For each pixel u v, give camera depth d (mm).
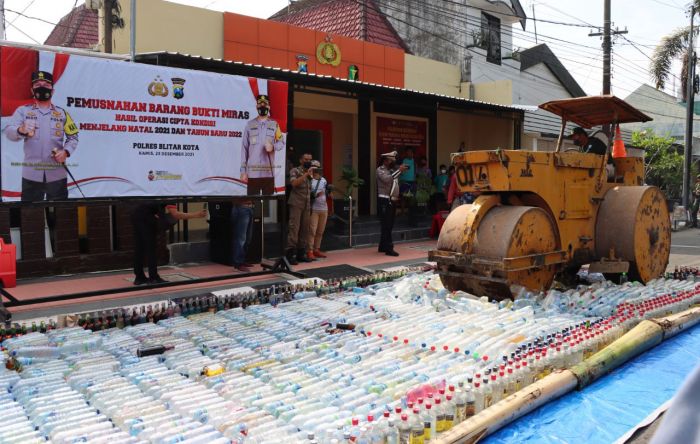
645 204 7348
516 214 6250
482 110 15023
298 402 3826
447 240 6523
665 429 924
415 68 15922
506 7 19172
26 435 3291
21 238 8266
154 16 10633
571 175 6910
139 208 7676
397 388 4035
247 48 12055
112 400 3857
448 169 15234
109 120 6668
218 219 9680
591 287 7090
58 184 6398
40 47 7461
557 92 22734
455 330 5391
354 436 3232
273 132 8070
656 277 7672
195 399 3854
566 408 4078
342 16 17719
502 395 4078
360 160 14250
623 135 25266
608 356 4707
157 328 5676
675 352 5230
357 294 7176
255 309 6422
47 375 4324
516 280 6328
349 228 11906
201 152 7402
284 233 8664
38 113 6219
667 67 22625
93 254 8836
